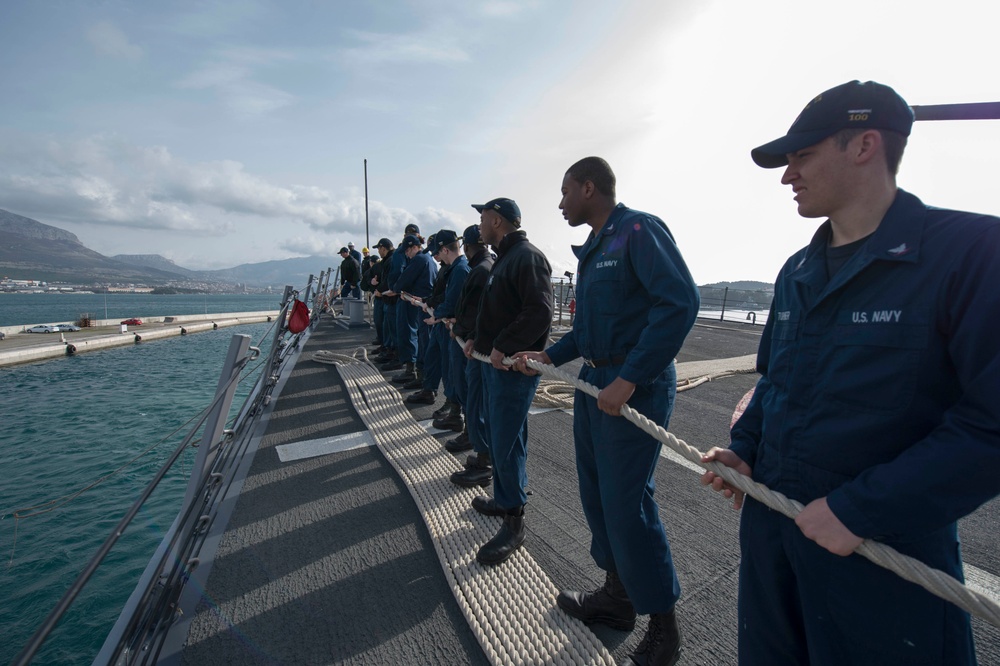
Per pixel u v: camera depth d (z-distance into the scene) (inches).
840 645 43.8
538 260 109.0
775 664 50.9
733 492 55.6
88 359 1334.9
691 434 193.6
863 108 42.1
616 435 73.6
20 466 564.7
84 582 48.5
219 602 90.8
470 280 145.6
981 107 72.7
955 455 34.4
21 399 892.6
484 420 135.1
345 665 77.2
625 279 74.6
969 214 39.2
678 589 74.9
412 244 271.7
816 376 45.5
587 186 81.3
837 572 43.2
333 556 105.7
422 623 86.1
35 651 41.1
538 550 109.2
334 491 136.1
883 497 37.0
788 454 47.7
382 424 188.7
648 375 67.8
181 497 407.5
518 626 82.9
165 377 1104.8
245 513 123.7
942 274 38.0
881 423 40.7
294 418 201.8
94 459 588.7
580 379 81.6
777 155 47.1
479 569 98.7
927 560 41.6
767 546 49.9
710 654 79.1
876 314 41.1
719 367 324.2
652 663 73.4
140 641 71.1
